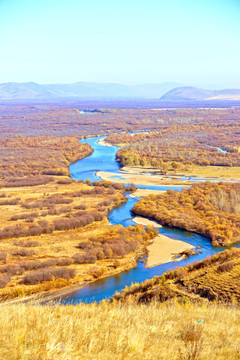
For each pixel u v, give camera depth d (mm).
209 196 84562
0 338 6684
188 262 51812
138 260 52969
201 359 6996
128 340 7133
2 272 46500
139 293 35562
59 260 50125
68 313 9516
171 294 33781
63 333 7211
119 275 47531
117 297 35719
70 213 74250
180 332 8672
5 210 78062
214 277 37062
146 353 6859
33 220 69562
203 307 13742
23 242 58062
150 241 60781
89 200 86000
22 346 6414
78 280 45250
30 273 46031
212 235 61344
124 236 60500
